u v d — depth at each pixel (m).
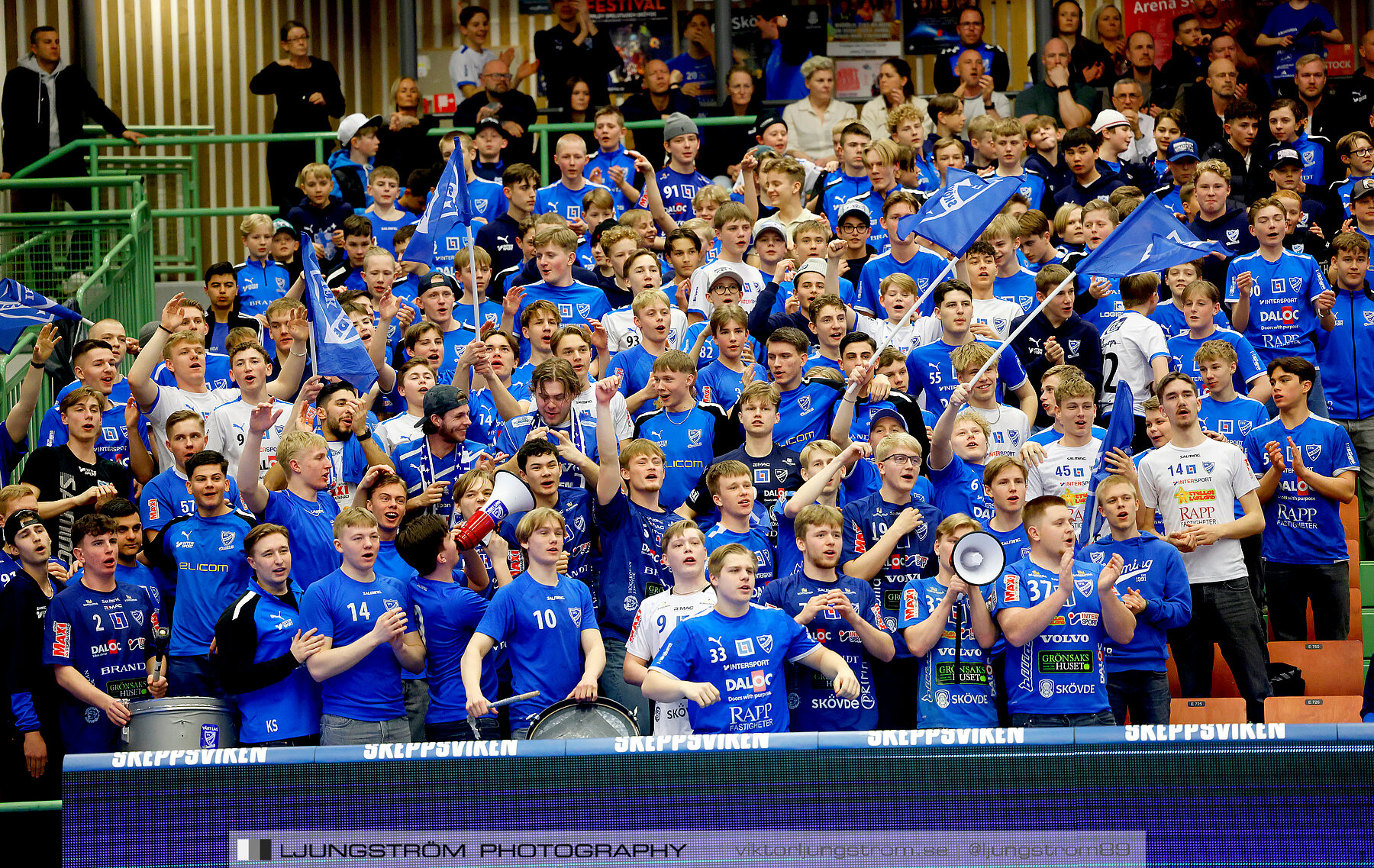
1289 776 8.81
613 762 9.07
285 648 11.35
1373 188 17.91
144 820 9.14
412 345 15.67
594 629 11.83
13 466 15.57
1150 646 12.05
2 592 12.45
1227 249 18.16
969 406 14.54
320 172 20.94
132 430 15.09
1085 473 13.65
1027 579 11.62
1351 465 14.30
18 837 12.32
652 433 14.37
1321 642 13.57
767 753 9.03
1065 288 15.68
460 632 11.88
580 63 24.94
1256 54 25.73
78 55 25.02
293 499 12.79
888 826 8.97
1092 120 23.41
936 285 15.74
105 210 22.41
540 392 13.69
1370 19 27.34
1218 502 13.16
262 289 19.62
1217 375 14.70
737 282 15.88
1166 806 8.87
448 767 9.12
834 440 13.77
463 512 12.53
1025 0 27.55
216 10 27.09
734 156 23.38
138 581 12.96
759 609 11.05
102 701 12.08
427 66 28.39
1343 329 16.70
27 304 15.67
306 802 9.13
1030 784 8.94
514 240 20.02
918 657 11.66
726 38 25.20
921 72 27.64
